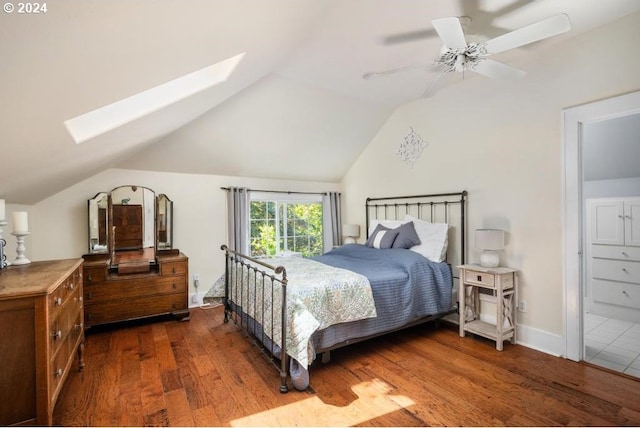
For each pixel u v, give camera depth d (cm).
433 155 367
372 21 215
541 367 244
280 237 481
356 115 402
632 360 264
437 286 313
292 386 218
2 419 145
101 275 317
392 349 281
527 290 282
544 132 269
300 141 416
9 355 146
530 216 280
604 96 234
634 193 388
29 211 313
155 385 219
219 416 186
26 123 132
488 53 198
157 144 352
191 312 386
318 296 234
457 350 278
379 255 337
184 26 123
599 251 385
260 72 275
